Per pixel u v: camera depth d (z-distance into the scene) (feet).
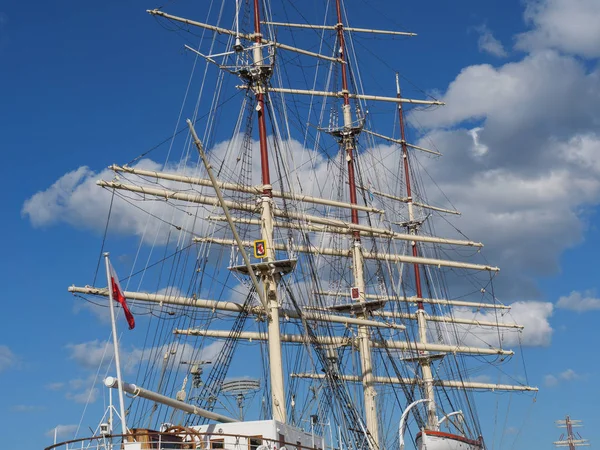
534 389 312.09
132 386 120.78
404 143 322.75
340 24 264.72
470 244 297.33
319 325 200.13
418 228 312.29
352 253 241.55
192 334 190.49
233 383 184.55
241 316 185.47
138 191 186.50
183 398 147.84
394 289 241.35
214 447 132.16
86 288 180.24
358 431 195.72
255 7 200.03
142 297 183.93
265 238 183.52
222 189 194.29
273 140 194.59
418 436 200.75
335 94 258.37
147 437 125.39
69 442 118.83
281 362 170.60
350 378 246.06
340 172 255.50
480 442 225.56
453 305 310.65
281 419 164.55
